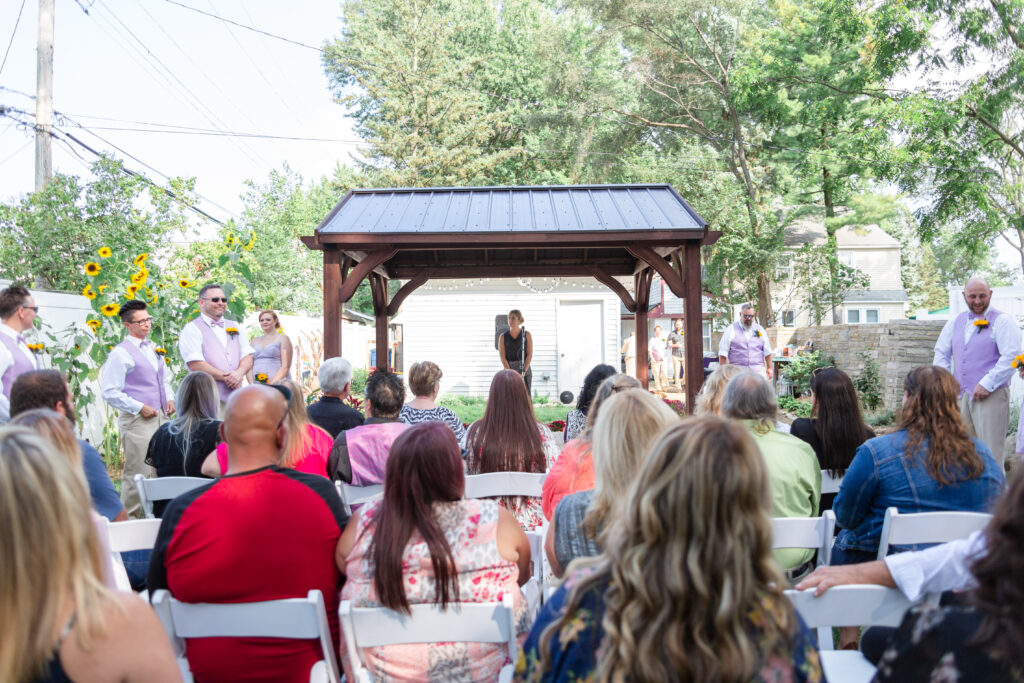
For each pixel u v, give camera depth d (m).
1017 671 1.21
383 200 7.90
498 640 2.09
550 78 25.80
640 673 1.21
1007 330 5.90
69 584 1.29
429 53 32.72
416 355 16.88
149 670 1.37
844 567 1.99
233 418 2.28
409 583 2.10
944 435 2.79
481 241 6.73
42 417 2.21
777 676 1.24
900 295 31.28
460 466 2.23
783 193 22.86
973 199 14.69
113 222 11.17
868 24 14.80
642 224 6.88
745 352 8.77
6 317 4.99
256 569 2.18
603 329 16.78
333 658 2.20
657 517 1.27
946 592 1.83
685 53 22.88
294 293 25.77
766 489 1.30
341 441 3.69
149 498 3.51
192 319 6.69
